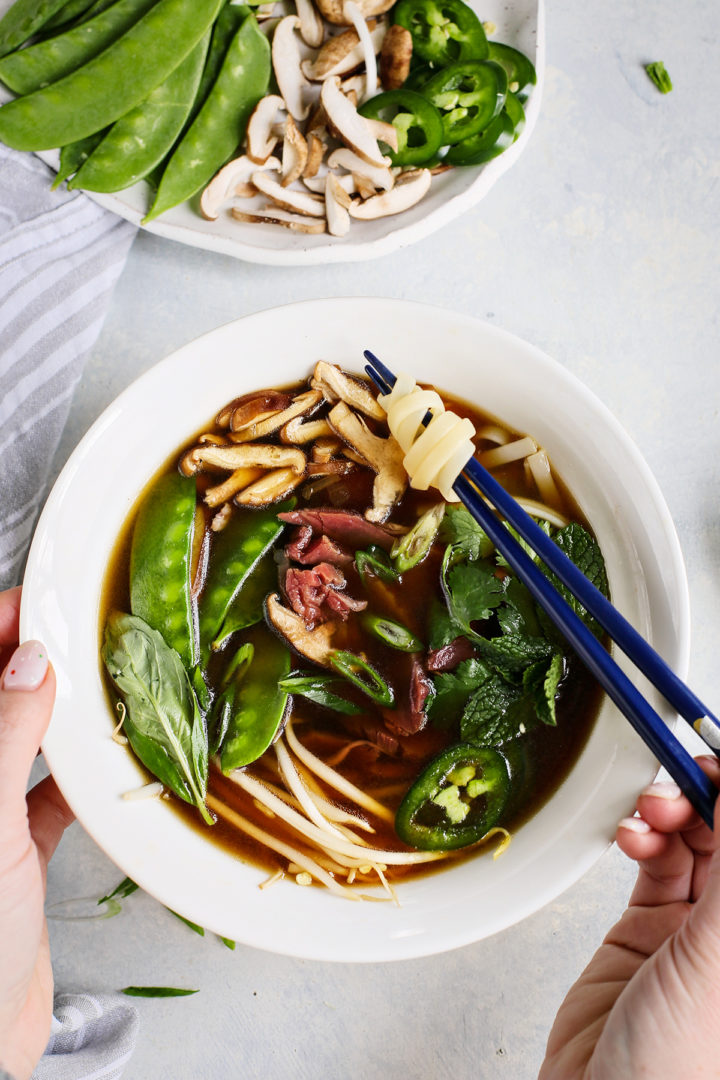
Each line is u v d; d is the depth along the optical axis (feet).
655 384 1.88
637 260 1.88
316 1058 1.80
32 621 1.56
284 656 1.65
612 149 1.89
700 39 1.89
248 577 1.66
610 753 1.56
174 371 1.60
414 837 1.60
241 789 1.64
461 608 1.61
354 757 1.64
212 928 1.55
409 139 1.88
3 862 1.52
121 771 1.60
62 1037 1.76
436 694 1.61
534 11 1.82
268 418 1.66
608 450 1.59
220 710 1.64
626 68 1.89
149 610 1.63
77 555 1.60
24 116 1.76
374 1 1.87
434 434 1.59
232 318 1.86
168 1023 1.81
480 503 1.56
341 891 1.60
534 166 1.88
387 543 1.66
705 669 1.84
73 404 1.84
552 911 1.82
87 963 1.81
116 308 1.86
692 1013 1.41
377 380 1.66
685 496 1.87
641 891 1.60
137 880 1.55
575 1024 1.56
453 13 1.83
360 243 1.80
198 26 1.75
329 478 1.68
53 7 1.77
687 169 1.89
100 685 1.62
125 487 1.63
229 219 1.84
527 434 1.66
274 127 1.85
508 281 1.87
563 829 1.56
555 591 1.50
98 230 1.82
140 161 1.78
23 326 1.78
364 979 1.81
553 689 1.59
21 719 1.51
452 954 1.81
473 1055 1.80
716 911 1.40
